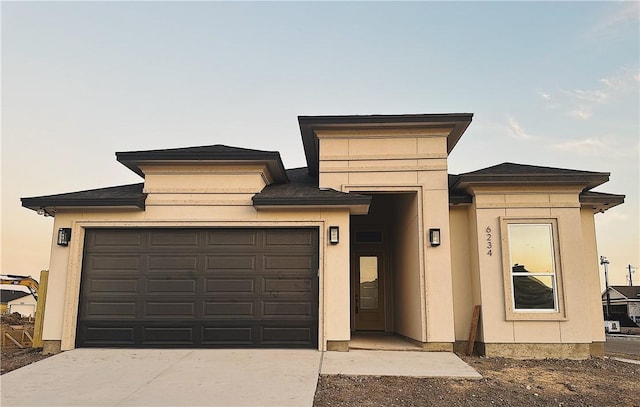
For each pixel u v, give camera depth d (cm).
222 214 913
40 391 604
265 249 904
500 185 948
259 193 926
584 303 907
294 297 885
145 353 824
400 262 1153
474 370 724
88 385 630
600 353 953
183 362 755
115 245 913
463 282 984
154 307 886
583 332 898
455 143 1073
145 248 910
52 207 903
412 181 967
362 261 1296
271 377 665
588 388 661
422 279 928
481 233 941
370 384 645
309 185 1029
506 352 898
